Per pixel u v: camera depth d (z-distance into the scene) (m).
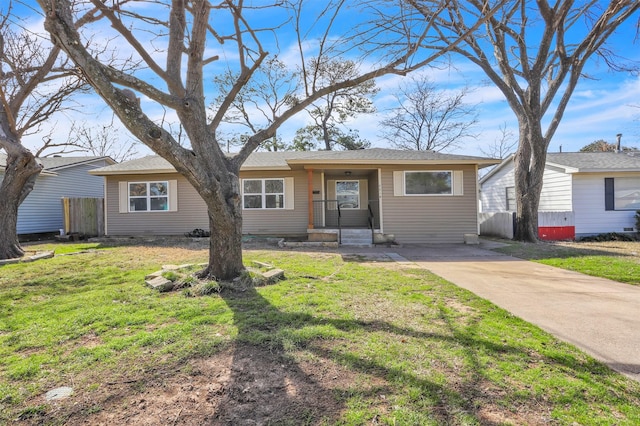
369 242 11.45
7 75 7.71
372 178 13.07
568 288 5.09
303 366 2.54
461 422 1.90
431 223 11.62
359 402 2.09
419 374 2.41
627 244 10.66
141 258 7.82
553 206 13.86
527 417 1.96
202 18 5.04
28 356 2.75
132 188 12.80
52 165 15.85
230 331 3.18
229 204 5.06
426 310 3.91
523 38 10.94
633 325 3.48
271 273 5.36
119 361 2.63
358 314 3.71
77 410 2.04
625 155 14.40
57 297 4.48
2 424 1.92
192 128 4.74
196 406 2.07
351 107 22.97
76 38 3.48
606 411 2.02
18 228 13.54
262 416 1.97
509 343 2.98
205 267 5.65
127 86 4.31
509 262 7.60
